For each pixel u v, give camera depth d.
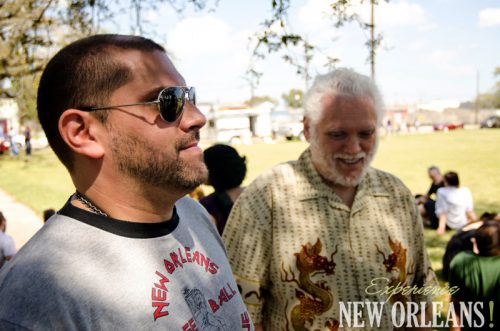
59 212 1.16
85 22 3.19
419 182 15.08
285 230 2.01
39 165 23.16
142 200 1.18
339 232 2.00
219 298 1.31
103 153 1.14
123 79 1.13
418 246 2.17
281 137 49.00
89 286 1.03
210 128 48.03
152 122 1.14
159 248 1.18
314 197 2.03
